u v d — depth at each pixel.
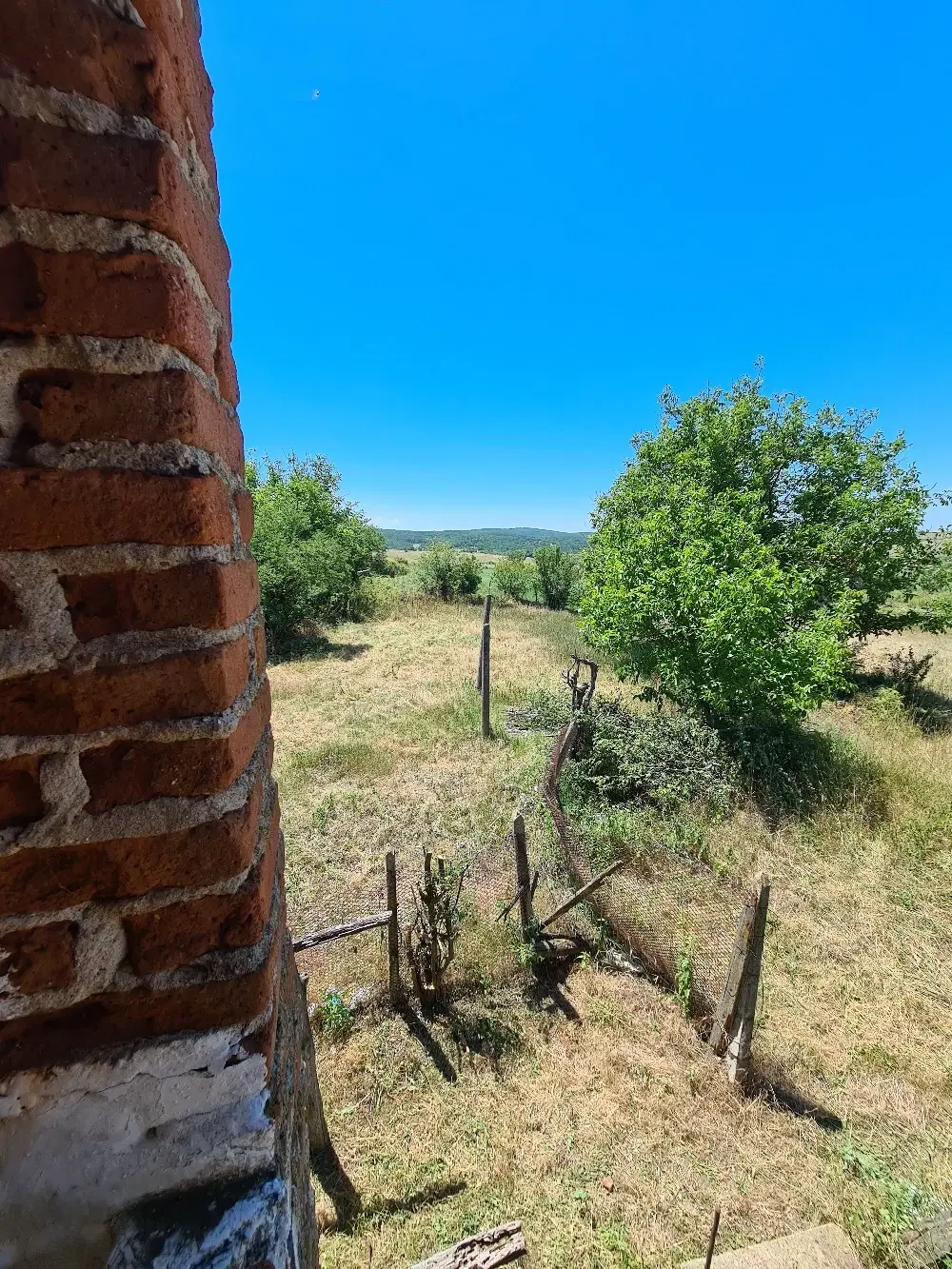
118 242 0.61
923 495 9.02
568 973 3.66
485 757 6.71
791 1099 2.91
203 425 0.70
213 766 0.72
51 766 0.66
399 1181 2.55
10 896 0.67
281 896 1.13
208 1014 0.77
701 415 10.48
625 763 5.48
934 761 6.36
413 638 13.52
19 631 0.63
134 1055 0.75
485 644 7.10
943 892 4.38
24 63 0.57
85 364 0.62
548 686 9.04
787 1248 2.16
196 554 0.68
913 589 9.80
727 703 6.05
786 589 6.36
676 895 4.13
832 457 9.38
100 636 0.66
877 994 3.53
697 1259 2.29
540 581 20.45
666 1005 3.42
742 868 4.59
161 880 0.72
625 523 8.61
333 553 15.02
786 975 3.64
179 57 0.70
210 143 0.94
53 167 0.59
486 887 4.34
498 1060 3.10
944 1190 2.52
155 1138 0.78
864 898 4.32
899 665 10.44
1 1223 0.72
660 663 6.41
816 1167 2.61
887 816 5.31
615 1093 2.92
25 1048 0.72
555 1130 2.76
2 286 0.59
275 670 10.70
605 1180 2.56
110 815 0.69
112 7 0.59
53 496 0.62
